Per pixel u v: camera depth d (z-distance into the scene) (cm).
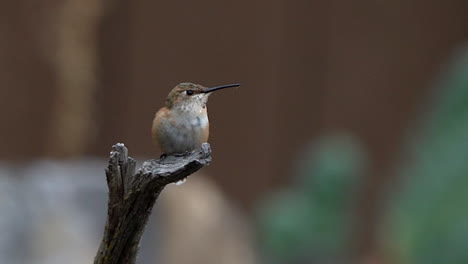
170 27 1516
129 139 1491
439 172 714
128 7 1482
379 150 1609
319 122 1597
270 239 930
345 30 1603
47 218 1113
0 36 1416
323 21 1596
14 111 1420
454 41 1623
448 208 702
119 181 382
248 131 1573
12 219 1089
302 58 1589
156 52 1509
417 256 710
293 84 1587
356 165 940
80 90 1438
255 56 1566
